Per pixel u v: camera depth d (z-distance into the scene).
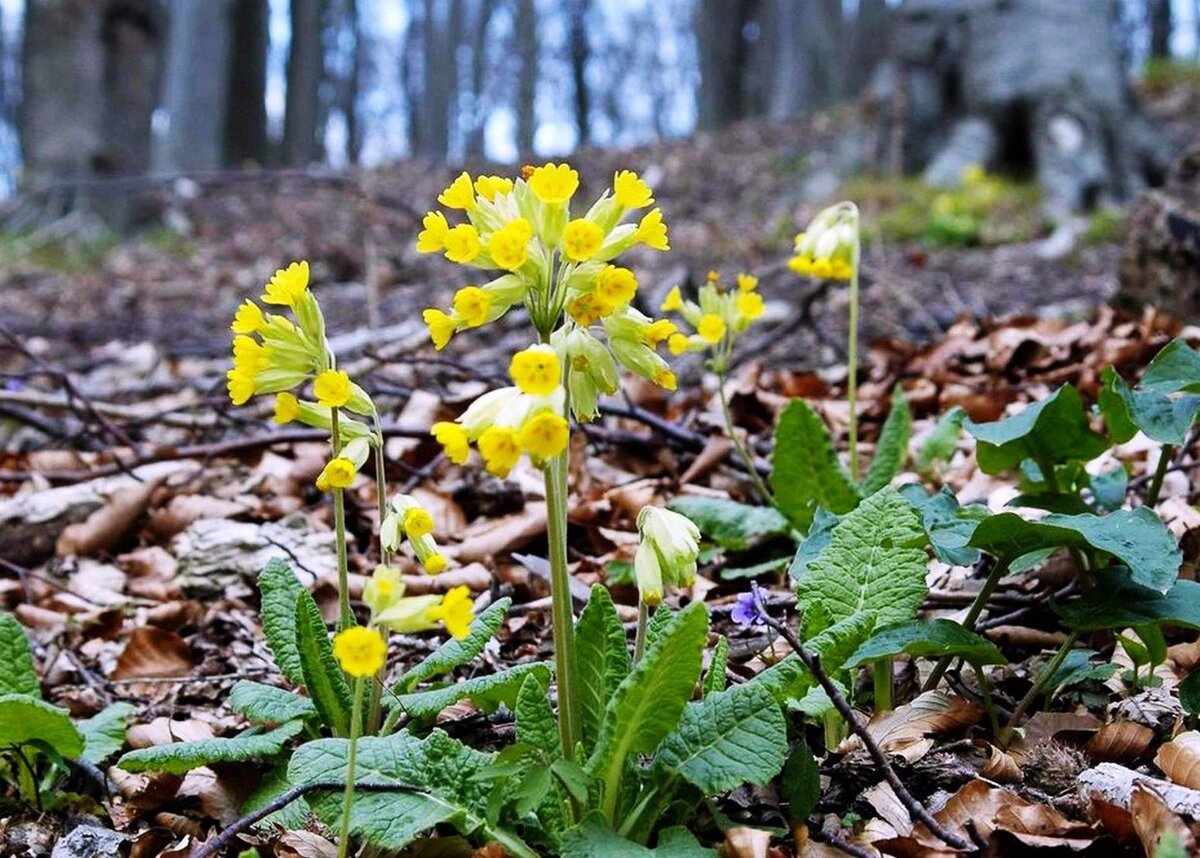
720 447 0.82
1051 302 1.45
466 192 0.37
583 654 0.40
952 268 1.86
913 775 0.43
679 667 0.35
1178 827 0.36
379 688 0.43
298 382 0.41
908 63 2.72
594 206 0.38
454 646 0.46
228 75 5.14
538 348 0.33
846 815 0.42
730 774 0.37
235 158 5.64
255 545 0.76
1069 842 0.37
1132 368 0.90
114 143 3.43
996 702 0.50
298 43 6.53
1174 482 0.69
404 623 0.33
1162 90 3.79
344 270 2.24
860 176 2.68
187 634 0.71
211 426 1.00
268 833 0.44
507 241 0.35
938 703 0.47
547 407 0.33
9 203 3.75
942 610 0.58
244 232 3.29
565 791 0.38
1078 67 2.52
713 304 0.68
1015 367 0.98
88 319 2.08
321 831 0.45
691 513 0.67
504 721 0.50
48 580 0.75
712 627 0.59
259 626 0.69
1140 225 1.09
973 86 2.61
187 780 0.50
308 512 0.86
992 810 0.40
